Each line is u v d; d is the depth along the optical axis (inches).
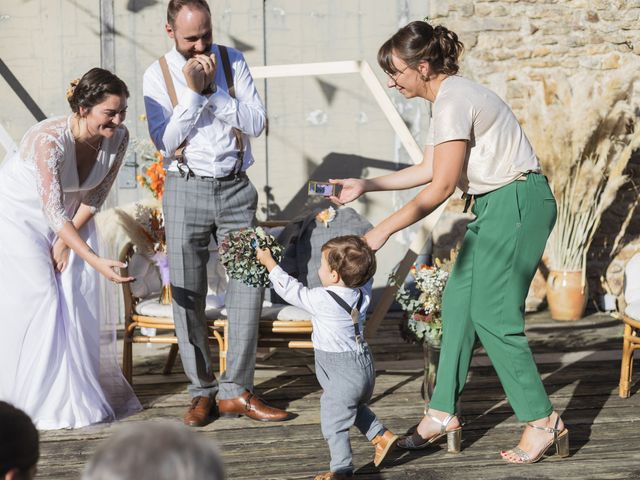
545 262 257.6
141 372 190.1
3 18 226.8
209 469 37.1
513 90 252.7
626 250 261.6
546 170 243.3
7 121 229.9
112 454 36.9
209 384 159.6
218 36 236.2
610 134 243.3
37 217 150.3
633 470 132.5
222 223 153.9
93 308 156.8
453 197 250.7
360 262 127.7
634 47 255.0
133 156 233.9
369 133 245.6
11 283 149.0
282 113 241.4
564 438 136.7
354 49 242.8
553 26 251.9
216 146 149.9
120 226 183.2
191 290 154.6
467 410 163.2
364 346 130.7
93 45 230.2
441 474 131.6
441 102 128.6
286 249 176.4
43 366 150.0
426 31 130.5
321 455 139.7
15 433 47.4
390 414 161.0
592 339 221.0
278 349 208.8
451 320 139.4
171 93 149.4
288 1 237.9
